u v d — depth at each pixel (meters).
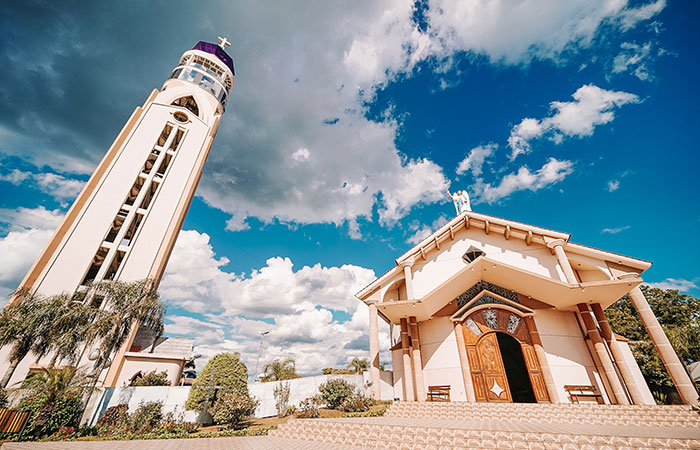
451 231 16.47
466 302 16.08
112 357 17.70
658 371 20.34
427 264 16.53
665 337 10.95
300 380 17.84
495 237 16.00
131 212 24.11
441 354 15.34
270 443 9.17
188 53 38.00
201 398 15.19
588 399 12.91
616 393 11.83
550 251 14.50
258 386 16.98
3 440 9.74
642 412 9.34
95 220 22.44
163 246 24.11
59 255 20.12
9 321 13.38
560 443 6.42
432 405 12.15
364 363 32.41
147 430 11.80
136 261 22.48
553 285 12.98
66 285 19.50
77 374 13.38
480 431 7.02
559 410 10.18
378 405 13.79
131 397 14.15
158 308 15.48
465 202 18.02
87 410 12.99
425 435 7.40
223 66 39.12
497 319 15.17
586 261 13.61
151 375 18.08
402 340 15.62
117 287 15.05
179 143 29.47
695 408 9.14
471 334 15.24
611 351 12.69
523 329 14.58
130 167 25.84
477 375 14.31
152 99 30.69
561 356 13.81
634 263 12.56
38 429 10.63
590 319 13.30
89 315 13.88
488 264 14.30
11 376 15.57
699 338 24.16
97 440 10.41
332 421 9.64
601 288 12.27
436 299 14.89
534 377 13.58
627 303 28.28
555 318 14.66
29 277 18.62
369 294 16.39
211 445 9.06
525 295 15.23
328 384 16.25
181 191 27.27
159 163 27.56
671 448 5.80
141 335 22.84
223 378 16.17
